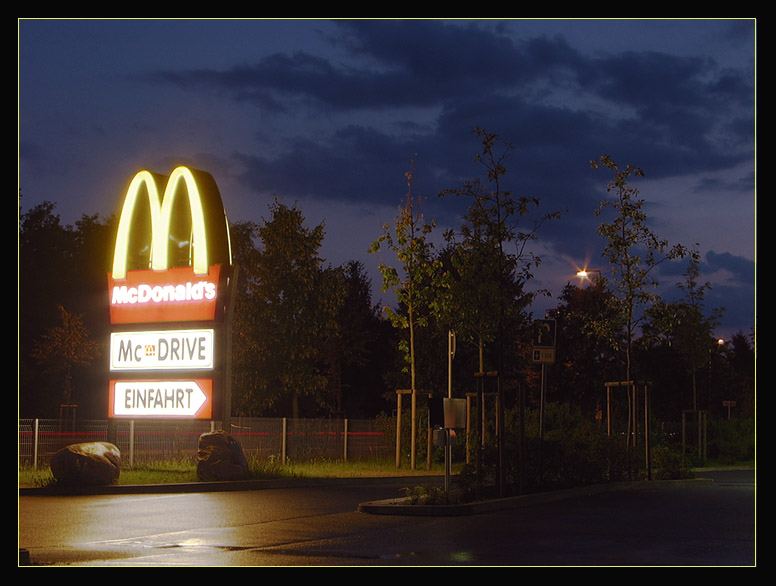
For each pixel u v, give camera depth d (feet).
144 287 92.99
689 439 138.41
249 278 157.48
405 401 189.47
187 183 91.40
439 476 101.81
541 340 78.84
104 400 218.59
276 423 117.29
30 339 211.61
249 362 151.33
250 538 47.16
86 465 75.66
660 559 39.58
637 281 86.99
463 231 74.49
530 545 43.83
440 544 44.37
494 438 67.87
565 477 71.72
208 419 88.53
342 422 127.34
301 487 85.46
